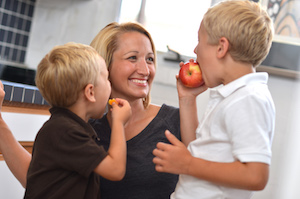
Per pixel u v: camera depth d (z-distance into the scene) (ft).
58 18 10.58
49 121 3.47
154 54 4.44
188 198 3.20
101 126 4.23
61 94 3.45
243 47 3.15
